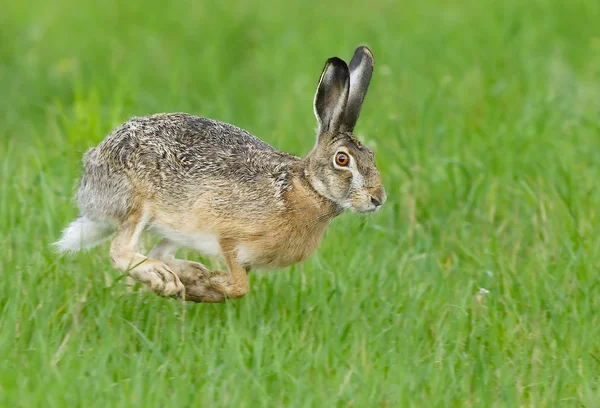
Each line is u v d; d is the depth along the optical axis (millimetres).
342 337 11781
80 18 25641
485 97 19234
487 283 13227
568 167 15852
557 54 21859
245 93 21703
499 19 23953
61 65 21938
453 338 11812
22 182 15016
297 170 12258
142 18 25812
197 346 11430
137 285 12719
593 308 12586
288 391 10469
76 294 12383
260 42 24516
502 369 11133
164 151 12312
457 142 16953
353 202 12008
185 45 24344
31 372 10469
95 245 13047
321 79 12078
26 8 26203
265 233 12164
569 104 18828
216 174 12234
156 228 12570
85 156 12852
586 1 25094
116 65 22438
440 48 22750
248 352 11164
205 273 12484
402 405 10219
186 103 20578
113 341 11148
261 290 12930
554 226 14367
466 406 10461
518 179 15633
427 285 13008
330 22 25391
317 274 12938
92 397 10055
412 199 15172
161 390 10172
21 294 12016
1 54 23172
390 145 16719
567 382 10969
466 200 15414
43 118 20031
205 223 12242
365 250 13867
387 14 26031
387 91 20234
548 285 12875
